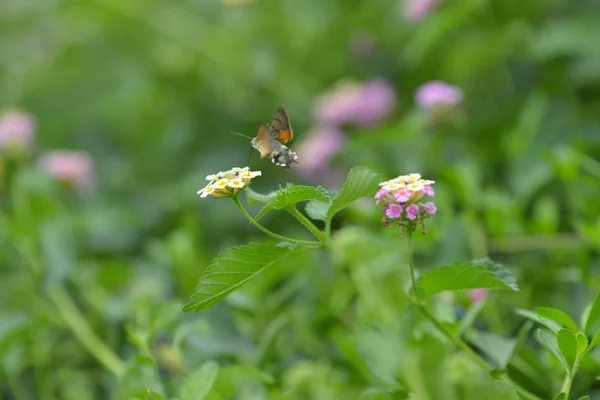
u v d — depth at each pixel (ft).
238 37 7.13
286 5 7.09
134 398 3.97
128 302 4.68
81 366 4.87
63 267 4.85
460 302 4.24
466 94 6.20
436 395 4.00
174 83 7.34
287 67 7.01
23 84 7.64
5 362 4.62
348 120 5.87
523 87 5.91
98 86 7.55
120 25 7.59
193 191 6.42
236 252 3.75
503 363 3.94
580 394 4.05
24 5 7.99
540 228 4.60
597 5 5.33
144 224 6.28
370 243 4.51
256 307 4.56
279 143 3.82
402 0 6.55
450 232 4.53
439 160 5.08
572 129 4.94
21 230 4.93
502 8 5.82
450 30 6.03
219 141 7.01
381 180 3.83
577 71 5.22
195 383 3.88
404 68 6.57
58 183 5.78
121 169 7.01
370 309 4.42
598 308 3.80
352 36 6.92
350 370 4.28
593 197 4.54
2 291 5.17
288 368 4.36
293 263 4.64
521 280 4.46
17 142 5.31
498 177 5.34
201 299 3.76
